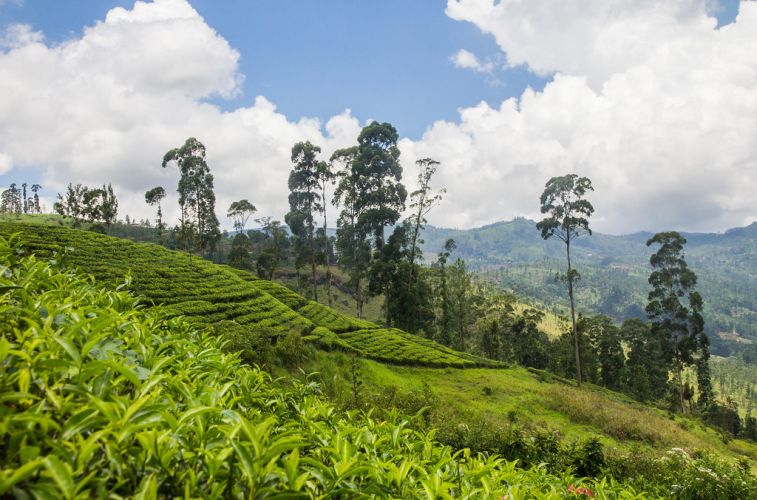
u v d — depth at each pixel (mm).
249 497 1788
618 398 43344
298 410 3551
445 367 34062
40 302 2740
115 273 26219
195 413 1973
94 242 31625
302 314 35469
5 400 1733
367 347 32281
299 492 1863
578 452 11930
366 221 61344
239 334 18672
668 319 52094
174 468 1802
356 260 64625
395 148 64938
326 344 26312
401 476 2697
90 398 1754
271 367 17984
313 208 66812
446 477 3232
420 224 58562
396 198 62594
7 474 1352
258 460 1855
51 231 30641
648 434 23078
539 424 21969
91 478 1536
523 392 29531
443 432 11938
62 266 4672
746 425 64062
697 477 10016
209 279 32094
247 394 3266
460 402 24328
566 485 5305
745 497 9570
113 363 2057
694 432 29672
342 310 79250
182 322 4465
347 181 66062
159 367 2529
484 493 3189
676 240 51312
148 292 24812
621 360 70250
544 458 11648
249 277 40188
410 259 57531
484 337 62688
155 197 77438
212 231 72938
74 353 2029
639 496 5500
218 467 1770
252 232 107750
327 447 2703
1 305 2580
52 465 1429
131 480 1722
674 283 51750
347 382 21734
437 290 63688
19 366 1979
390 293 55156
